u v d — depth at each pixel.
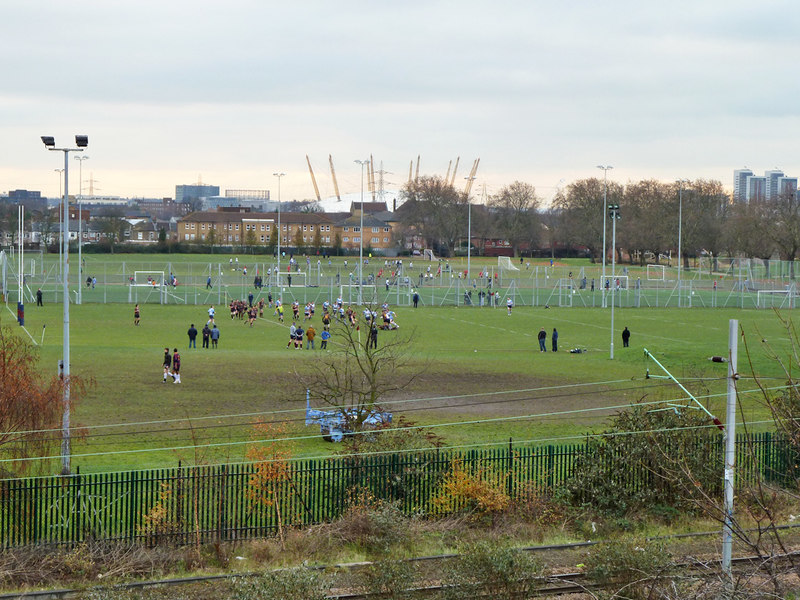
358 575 25.14
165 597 22.22
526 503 31.30
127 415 44.16
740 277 121.62
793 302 121.00
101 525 28.58
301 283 141.25
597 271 179.25
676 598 20.14
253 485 29.97
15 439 32.06
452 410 47.62
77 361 59.47
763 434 36.72
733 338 22.81
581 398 51.22
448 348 74.25
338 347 72.44
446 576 23.70
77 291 113.25
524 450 35.25
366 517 28.77
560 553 27.39
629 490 32.31
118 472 30.00
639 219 191.88
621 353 68.75
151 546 27.64
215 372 56.91
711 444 33.66
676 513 31.80
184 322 89.62
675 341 78.75
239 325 88.94
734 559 26.42
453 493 31.05
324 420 40.56
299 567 22.97
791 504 31.95
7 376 33.06
